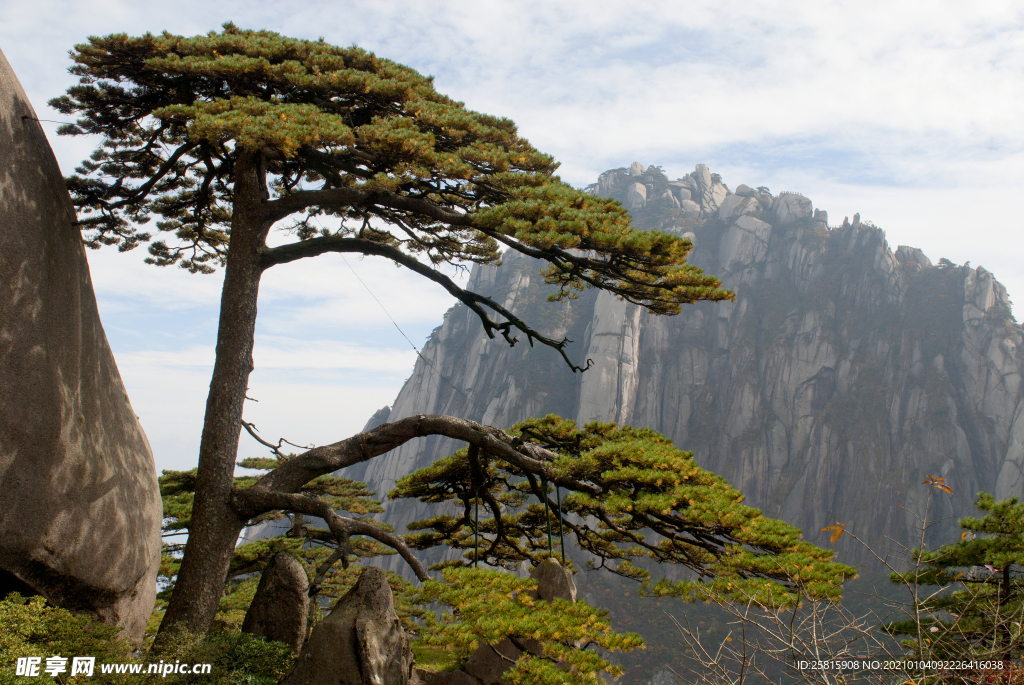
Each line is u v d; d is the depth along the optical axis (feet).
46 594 34.65
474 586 32.27
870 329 391.04
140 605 43.37
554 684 27.73
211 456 41.83
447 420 44.68
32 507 32.55
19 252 31.83
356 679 29.55
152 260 60.23
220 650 33.76
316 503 41.70
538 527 53.21
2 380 30.60
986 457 330.34
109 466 39.24
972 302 374.43
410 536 53.93
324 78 43.11
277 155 45.24
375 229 58.54
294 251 45.68
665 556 42.91
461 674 35.99
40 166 34.42
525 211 39.06
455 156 41.11
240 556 65.57
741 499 37.35
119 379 43.65
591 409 383.04
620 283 43.88
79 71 44.14
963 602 34.99
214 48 44.01
